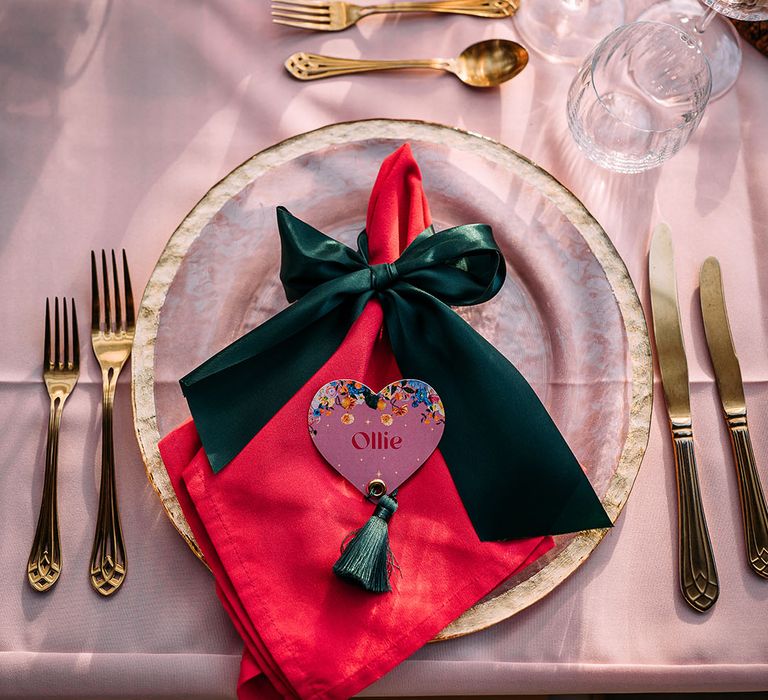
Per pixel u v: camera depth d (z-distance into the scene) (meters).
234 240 0.58
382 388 0.55
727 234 0.63
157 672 0.52
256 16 0.68
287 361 0.54
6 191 0.62
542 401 0.57
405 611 0.50
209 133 0.65
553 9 0.68
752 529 0.56
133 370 0.55
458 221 0.60
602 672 0.53
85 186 0.63
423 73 0.66
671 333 0.60
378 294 0.55
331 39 0.67
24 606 0.53
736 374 0.59
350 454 0.52
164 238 0.62
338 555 0.50
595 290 0.58
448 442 0.53
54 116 0.64
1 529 0.55
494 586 0.51
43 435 0.57
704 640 0.54
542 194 0.60
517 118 0.66
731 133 0.66
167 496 0.53
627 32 0.61
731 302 0.62
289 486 0.51
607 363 0.57
